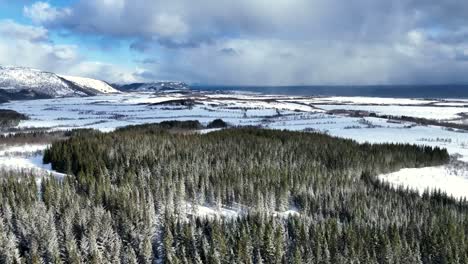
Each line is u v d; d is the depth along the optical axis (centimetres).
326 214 5134
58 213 4228
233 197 5269
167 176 5388
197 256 3800
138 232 4009
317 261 3978
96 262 3575
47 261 3653
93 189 4725
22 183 4672
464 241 4369
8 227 3919
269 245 3991
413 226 4697
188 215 4744
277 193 5297
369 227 4522
